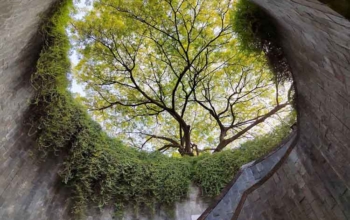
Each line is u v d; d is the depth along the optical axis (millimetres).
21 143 4652
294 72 4031
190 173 6473
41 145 5027
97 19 8398
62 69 4977
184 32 8930
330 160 3271
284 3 2688
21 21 3729
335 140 3137
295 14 2744
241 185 5277
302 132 3877
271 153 5184
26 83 4648
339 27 2148
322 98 3275
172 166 6480
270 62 4719
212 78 9594
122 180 6000
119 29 8641
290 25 3234
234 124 9852
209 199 6250
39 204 4910
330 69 2820
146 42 9086
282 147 5051
